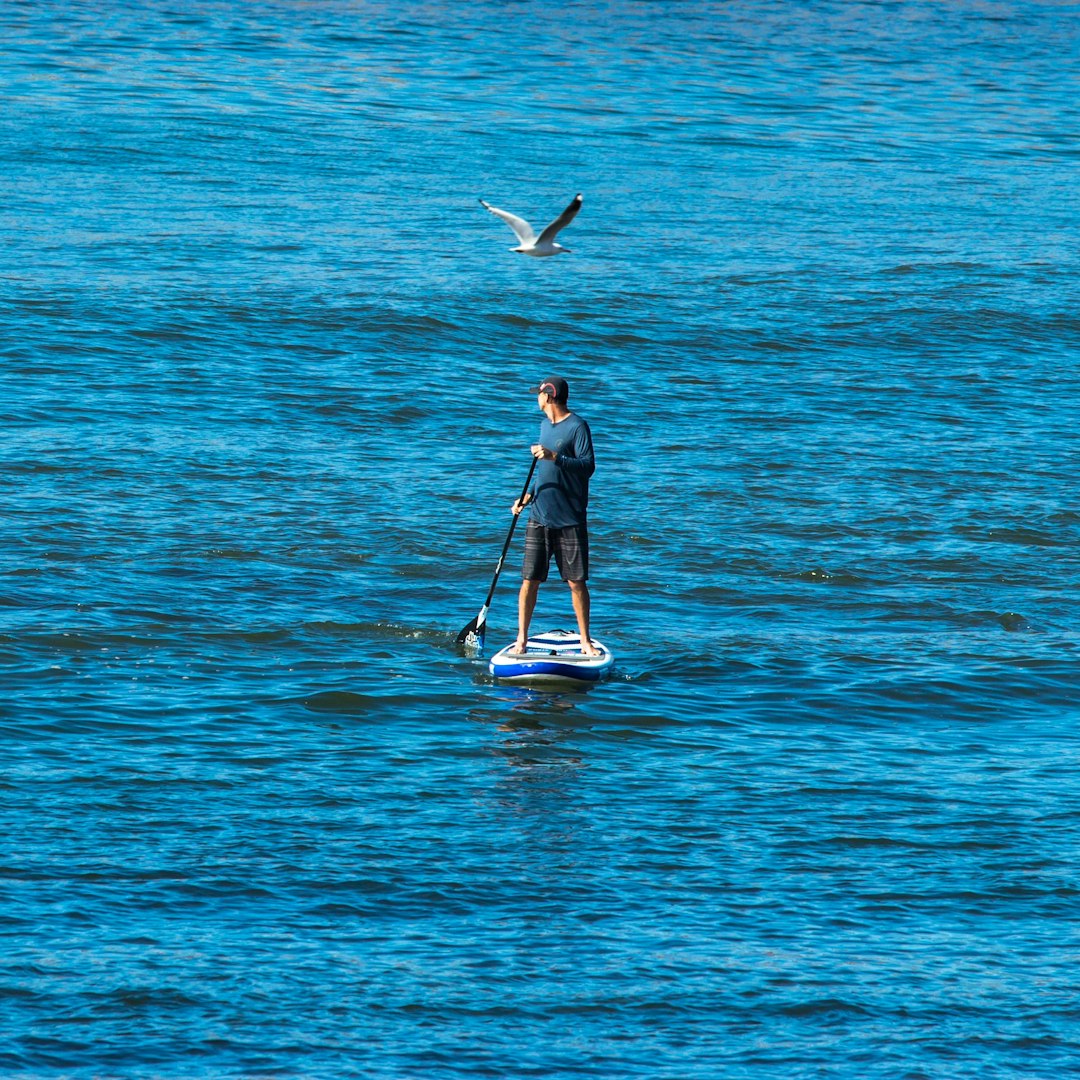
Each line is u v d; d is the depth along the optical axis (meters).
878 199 145.75
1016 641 54.09
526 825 38.88
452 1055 28.80
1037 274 117.69
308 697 47.03
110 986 30.56
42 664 48.09
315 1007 30.20
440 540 62.28
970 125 190.50
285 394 82.06
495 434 77.75
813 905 35.06
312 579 57.44
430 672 49.75
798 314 103.50
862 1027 30.14
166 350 87.81
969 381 91.12
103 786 39.94
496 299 102.31
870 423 82.06
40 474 67.00
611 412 82.12
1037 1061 29.19
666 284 109.56
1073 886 36.31
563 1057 28.89
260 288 101.06
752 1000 30.98
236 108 169.88
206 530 61.66
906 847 38.19
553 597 57.31
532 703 47.44
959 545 64.00
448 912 34.25
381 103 179.50
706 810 40.16
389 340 92.81
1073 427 82.81
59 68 184.88
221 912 33.81
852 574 60.16
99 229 115.00
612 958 32.44
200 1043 28.84
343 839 37.62
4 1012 29.50
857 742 45.31
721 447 76.50
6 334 87.56
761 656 52.03
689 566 60.56
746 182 150.38
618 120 178.50
